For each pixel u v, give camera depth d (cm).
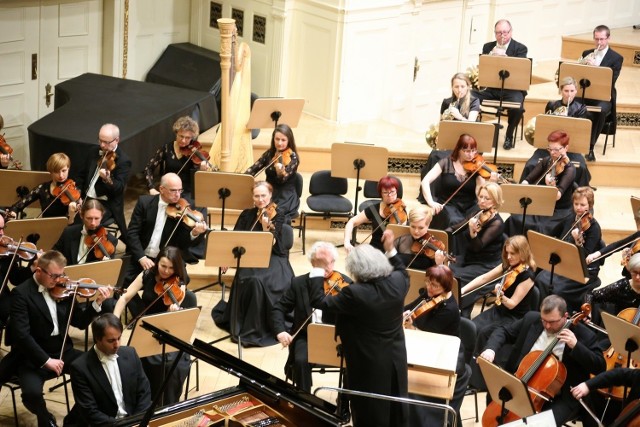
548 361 842
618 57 1373
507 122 1511
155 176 1244
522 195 1099
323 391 959
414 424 811
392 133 1458
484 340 973
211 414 691
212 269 1126
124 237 1138
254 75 1562
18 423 903
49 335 888
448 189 1170
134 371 827
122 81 1415
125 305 964
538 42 1711
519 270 973
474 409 958
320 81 1488
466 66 1664
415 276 934
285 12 1484
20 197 1117
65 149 1177
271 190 1058
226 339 1034
